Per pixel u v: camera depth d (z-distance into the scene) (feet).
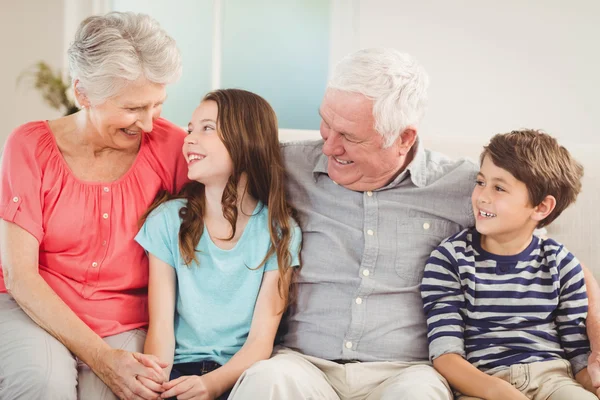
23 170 5.26
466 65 10.17
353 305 5.34
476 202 5.24
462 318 5.24
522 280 5.21
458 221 5.58
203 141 5.33
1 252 5.22
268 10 10.79
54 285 5.36
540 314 5.16
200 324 5.32
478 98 10.19
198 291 5.38
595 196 6.24
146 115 5.17
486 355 5.08
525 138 5.24
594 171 6.35
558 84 10.04
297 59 10.85
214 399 4.89
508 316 5.17
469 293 5.24
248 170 5.48
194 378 4.81
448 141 6.56
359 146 5.18
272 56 10.86
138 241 5.43
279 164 5.67
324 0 10.71
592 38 9.93
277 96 10.93
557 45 10.00
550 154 5.17
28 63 10.94
